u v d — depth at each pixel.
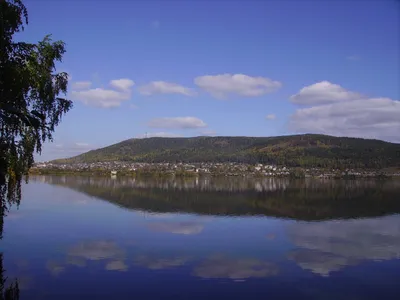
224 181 149.38
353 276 26.48
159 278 25.03
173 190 101.62
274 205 69.88
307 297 22.53
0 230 22.77
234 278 25.53
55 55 23.14
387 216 56.94
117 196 83.12
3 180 22.03
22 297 21.16
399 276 26.61
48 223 45.44
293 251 33.31
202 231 42.16
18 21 21.12
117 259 29.30
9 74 20.55
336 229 45.00
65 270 26.06
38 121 22.36
